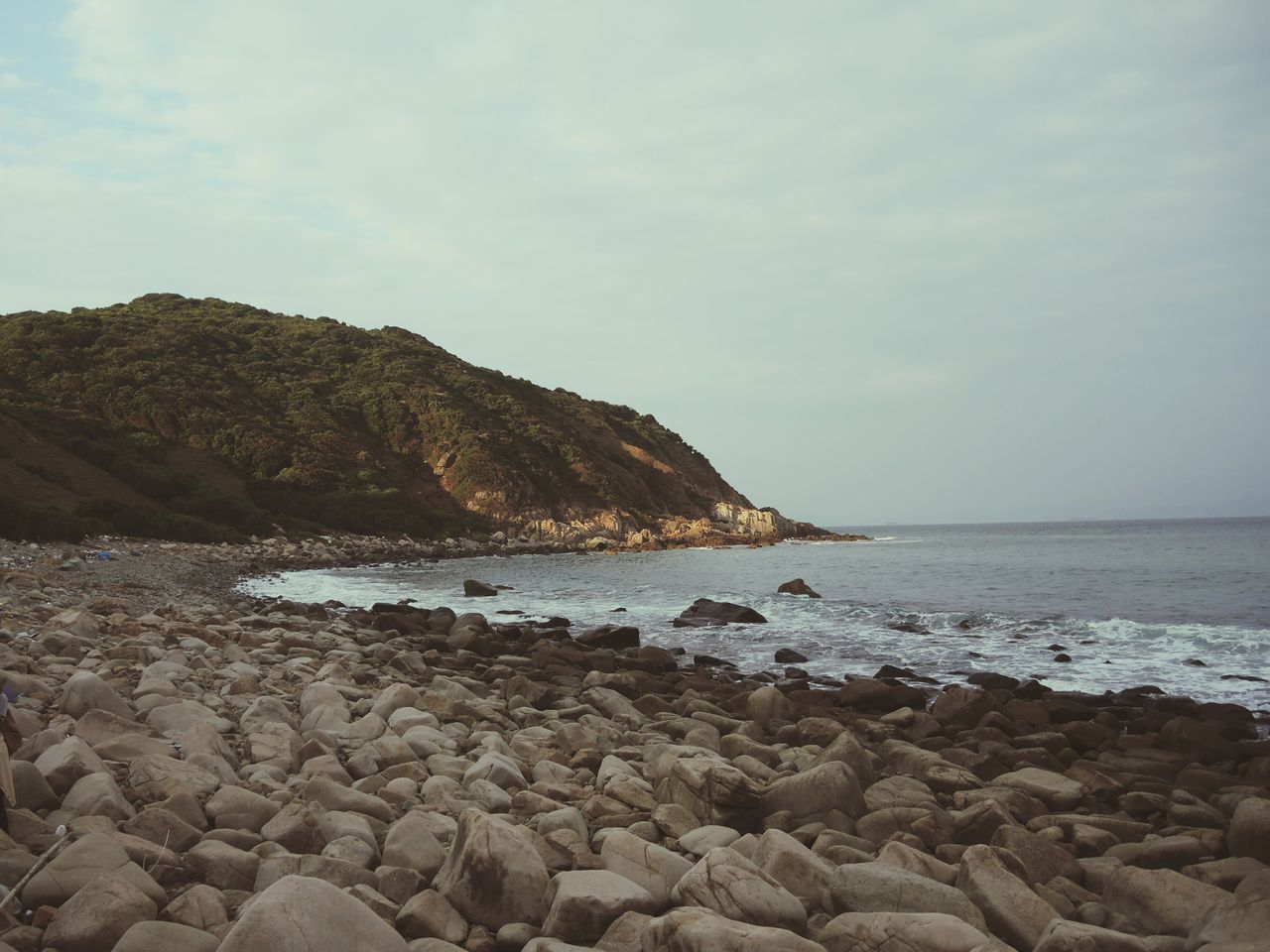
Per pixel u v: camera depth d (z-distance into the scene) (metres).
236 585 35.66
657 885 5.25
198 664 11.62
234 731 8.25
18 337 77.44
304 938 3.69
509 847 4.92
